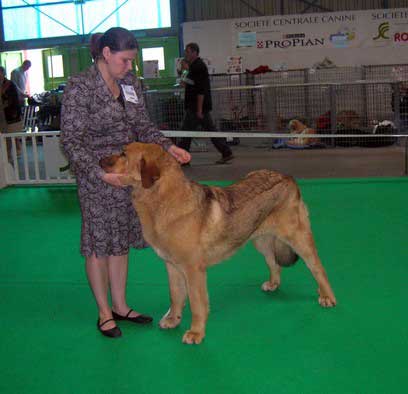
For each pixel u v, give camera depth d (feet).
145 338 10.27
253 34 45.01
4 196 23.88
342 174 26.27
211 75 42.68
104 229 10.21
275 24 44.70
